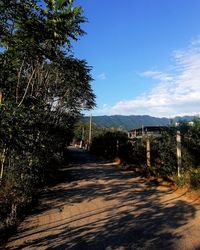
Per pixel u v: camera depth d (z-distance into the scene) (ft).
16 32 20.67
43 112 29.43
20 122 19.38
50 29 20.61
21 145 20.06
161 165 47.21
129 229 23.30
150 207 30.09
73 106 77.87
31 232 23.53
